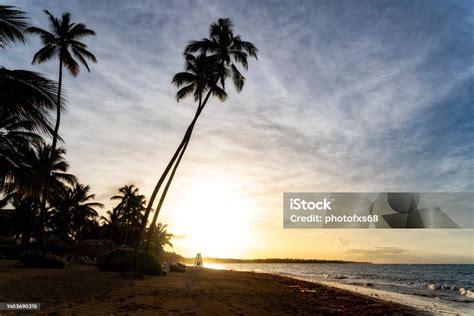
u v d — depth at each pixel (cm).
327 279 3934
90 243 3425
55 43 2427
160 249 5906
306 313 1123
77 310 802
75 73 2498
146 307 917
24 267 1825
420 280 4134
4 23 1033
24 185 1069
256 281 2434
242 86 2281
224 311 976
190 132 2066
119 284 1363
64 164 3030
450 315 1360
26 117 1065
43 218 2388
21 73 1070
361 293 2120
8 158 1087
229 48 2262
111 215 5531
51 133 1101
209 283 1858
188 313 890
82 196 4391
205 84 2194
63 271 1773
